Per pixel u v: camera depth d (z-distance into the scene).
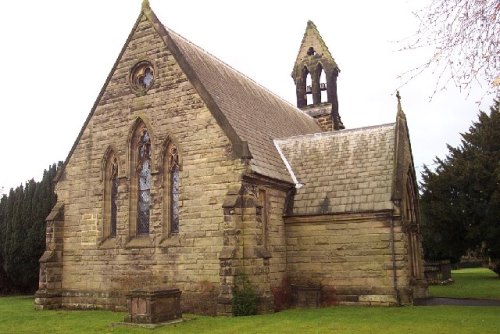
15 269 37.75
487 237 39.72
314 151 30.53
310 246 26.97
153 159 27.08
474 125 44.28
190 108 26.44
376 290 25.02
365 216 25.70
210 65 31.39
